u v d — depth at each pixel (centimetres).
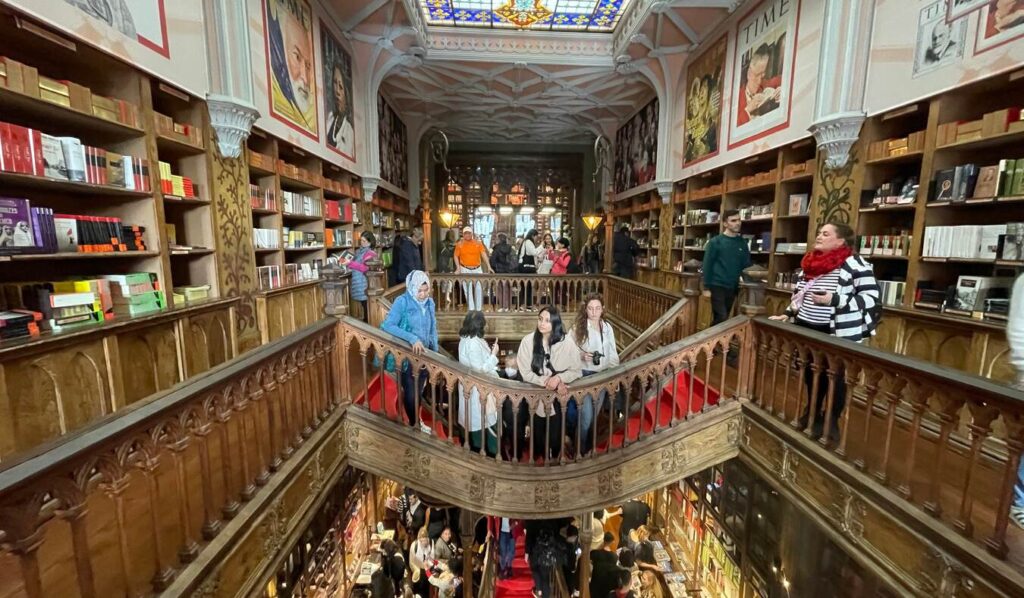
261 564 207
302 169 627
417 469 322
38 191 314
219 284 430
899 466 246
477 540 568
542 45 893
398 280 743
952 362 343
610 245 894
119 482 136
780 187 580
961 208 376
